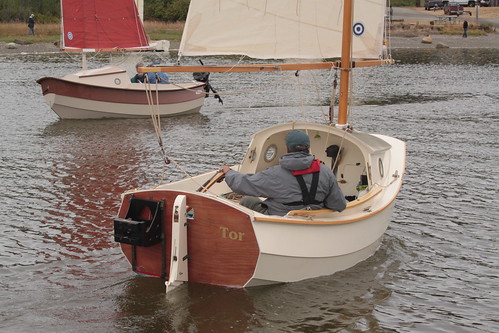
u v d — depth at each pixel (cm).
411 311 758
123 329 701
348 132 905
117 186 1274
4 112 2227
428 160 1519
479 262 912
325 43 955
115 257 905
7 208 1126
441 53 4891
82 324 711
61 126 1984
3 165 1454
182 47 872
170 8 6088
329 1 942
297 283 795
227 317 725
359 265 880
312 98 2531
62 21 2175
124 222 755
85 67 2230
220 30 890
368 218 848
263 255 732
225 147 1669
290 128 895
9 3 6331
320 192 767
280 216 759
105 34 2230
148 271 799
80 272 853
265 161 918
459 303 784
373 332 707
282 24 924
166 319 721
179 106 2205
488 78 3338
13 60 4053
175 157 1546
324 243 788
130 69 2302
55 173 1380
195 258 765
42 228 1023
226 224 738
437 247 964
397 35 6103
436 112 2256
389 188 953
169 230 765
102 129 1942
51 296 779
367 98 2625
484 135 1830
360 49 983
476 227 1053
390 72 3656
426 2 8281
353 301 774
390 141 1148
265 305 749
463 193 1244
